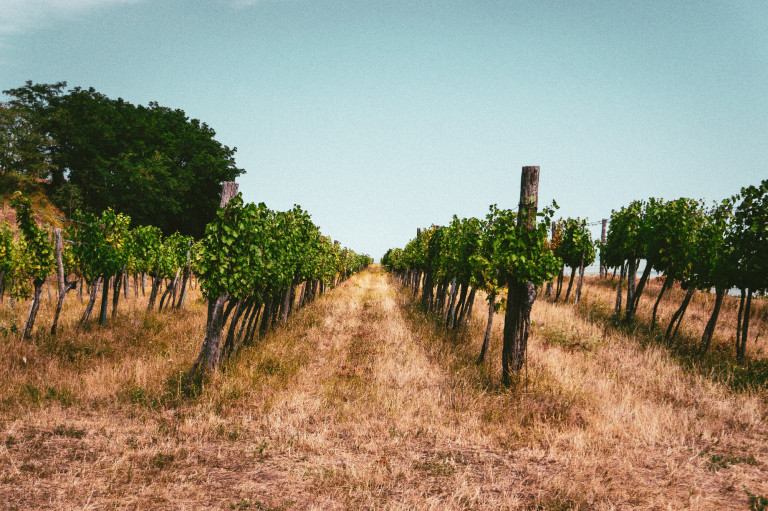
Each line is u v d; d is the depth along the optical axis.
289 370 7.63
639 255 12.38
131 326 10.73
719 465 4.39
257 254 7.54
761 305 14.91
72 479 3.85
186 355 8.18
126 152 37.62
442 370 7.99
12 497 3.50
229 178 43.56
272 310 11.72
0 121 37.06
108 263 10.55
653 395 6.74
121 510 3.45
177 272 14.91
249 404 6.14
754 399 6.32
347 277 38.91
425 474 4.32
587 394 6.43
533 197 7.23
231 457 4.57
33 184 38.03
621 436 5.21
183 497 3.70
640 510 3.59
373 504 3.69
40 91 42.19
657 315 13.26
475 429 5.44
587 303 15.96
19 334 8.68
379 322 13.22
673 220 11.14
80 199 37.50
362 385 7.07
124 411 5.73
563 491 3.89
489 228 8.96
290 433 5.18
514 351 7.19
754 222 7.89
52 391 6.10
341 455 4.67
